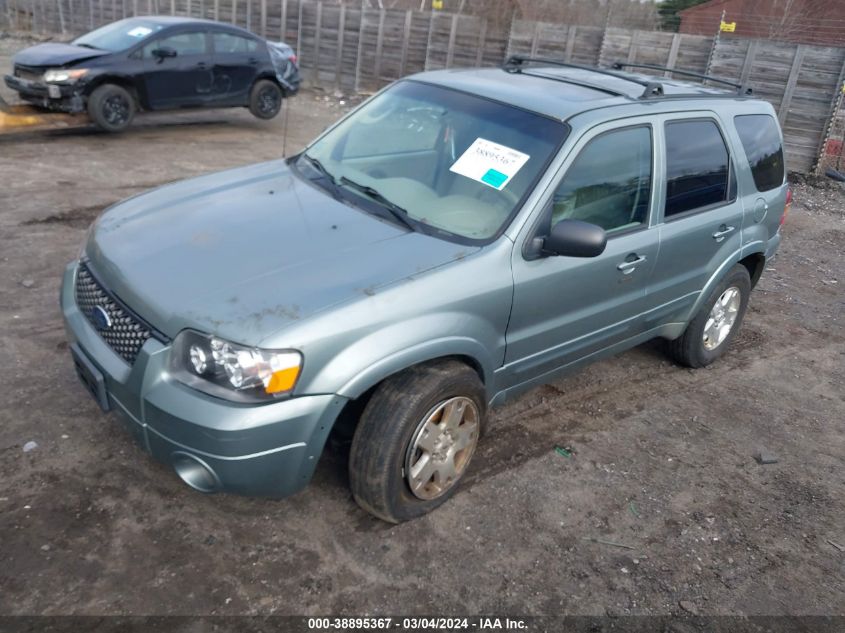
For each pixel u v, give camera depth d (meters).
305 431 2.80
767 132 5.31
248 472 2.77
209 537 3.15
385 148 4.04
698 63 13.55
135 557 3.00
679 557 3.42
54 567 2.89
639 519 3.65
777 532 3.70
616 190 3.91
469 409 3.41
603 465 4.05
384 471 3.08
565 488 3.81
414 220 3.49
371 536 3.28
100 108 10.20
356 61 17.97
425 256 3.20
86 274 3.33
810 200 11.38
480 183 3.62
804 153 12.71
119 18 22.70
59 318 4.84
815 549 3.60
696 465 4.19
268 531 3.23
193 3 20.62
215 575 2.96
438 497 3.44
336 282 2.96
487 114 3.90
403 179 3.78
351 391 2.85
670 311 4.66
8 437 3.60
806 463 4.36
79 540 3.04
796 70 12.44
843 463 4.41
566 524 3.54
